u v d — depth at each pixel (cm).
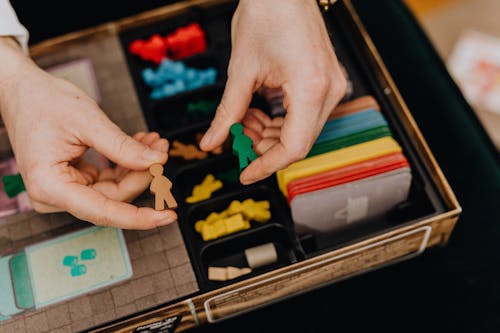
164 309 71
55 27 120
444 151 95
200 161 89
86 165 83
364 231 89
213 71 97
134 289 77
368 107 88
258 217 84
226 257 87
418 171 84
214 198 86
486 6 177
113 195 77
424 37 107
